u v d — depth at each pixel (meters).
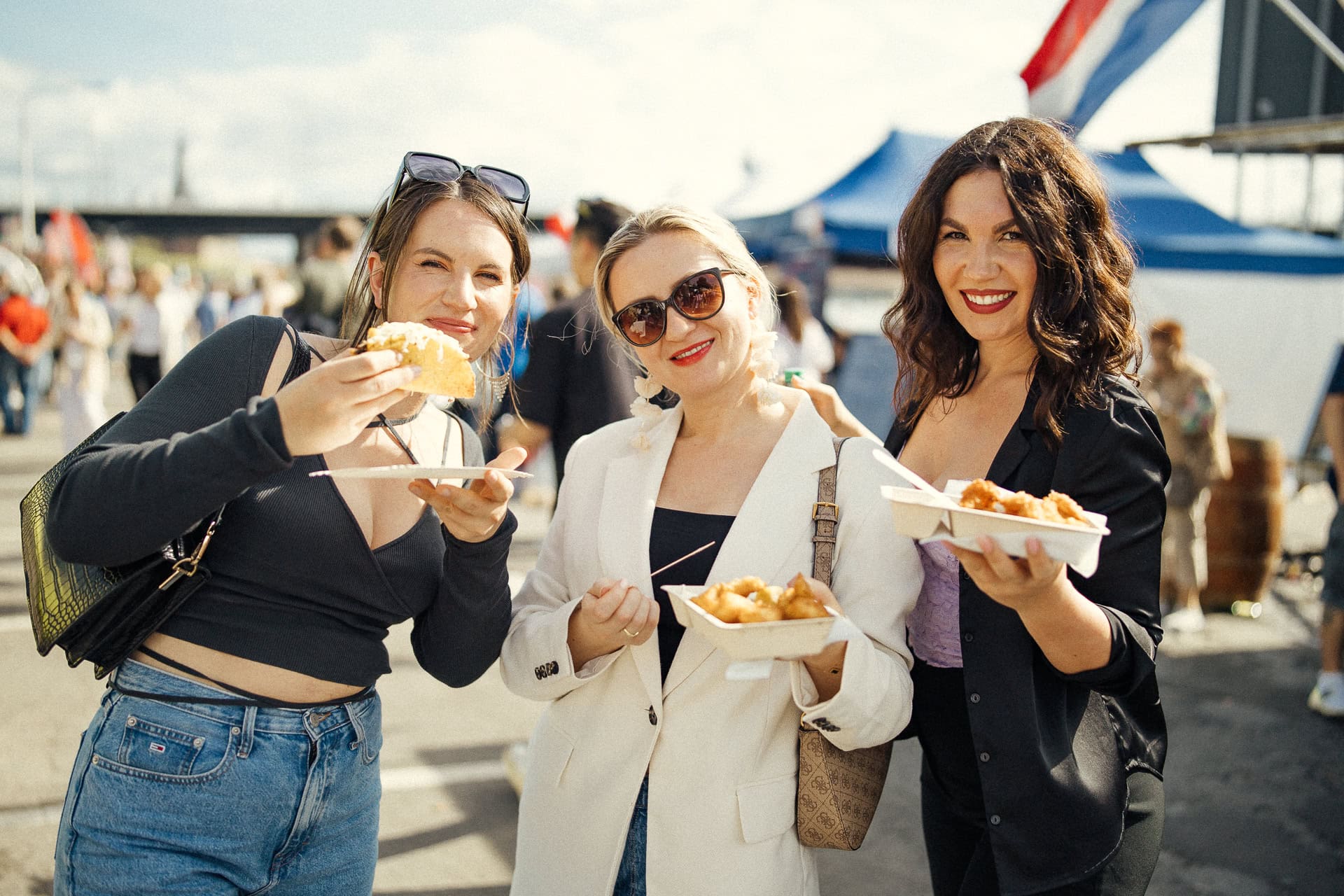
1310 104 10.53
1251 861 3.68
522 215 2.05
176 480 1.48
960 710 1.96
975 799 1.98
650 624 1.79
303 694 1.75
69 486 1.58
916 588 1.90
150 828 1.61
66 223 24.42
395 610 1.85
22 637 5.63
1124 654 1.64
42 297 14.96
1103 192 1.92
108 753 1.63
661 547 1.99
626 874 1.94
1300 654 6.27
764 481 1.96
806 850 1.93
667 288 1.91
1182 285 9.77
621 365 3.76
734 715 1.87
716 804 1.84
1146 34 4.65
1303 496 12.12
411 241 1.89
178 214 71.12
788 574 1.90
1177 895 3.45
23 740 4.30
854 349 10.18
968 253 1.90
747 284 2.04
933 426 2.11
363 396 1.46
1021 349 1.97
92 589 1.63
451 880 3.43
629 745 1.93
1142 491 1.76
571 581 2.11
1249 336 9.76
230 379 1.74
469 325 1.91
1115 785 1.77
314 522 1.72
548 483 10.95
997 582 1.49
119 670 1.72
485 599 1.89
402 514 1.88
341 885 1.86
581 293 3.85
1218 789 4.30
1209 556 7.25
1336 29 10.35
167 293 12.12
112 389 24.16
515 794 4.09
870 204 8.93
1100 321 1.85
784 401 2.10
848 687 1.69
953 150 1.97
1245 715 5.19
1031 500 1.50
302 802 1.74
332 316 7.02
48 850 3.42
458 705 5.05
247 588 1.71
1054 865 1.72
